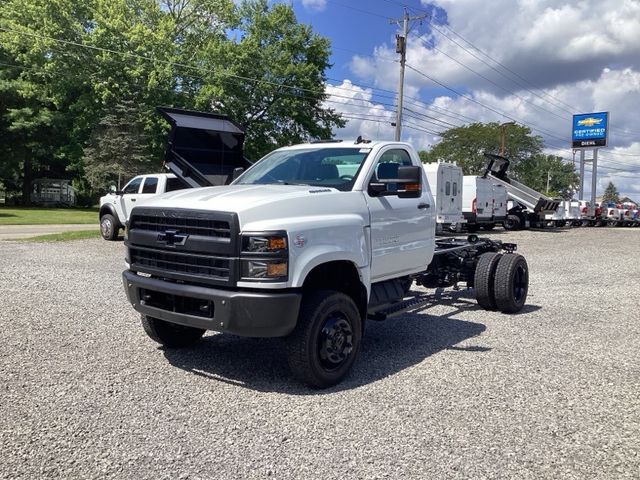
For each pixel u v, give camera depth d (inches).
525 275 329.1
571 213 1438.2
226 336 259.9
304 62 1768.0
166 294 194.7
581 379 205.6
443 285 336.2
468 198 1036.5
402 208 238.1
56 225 995.9
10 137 1872.5
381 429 158.4
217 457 140.3
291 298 178.5
